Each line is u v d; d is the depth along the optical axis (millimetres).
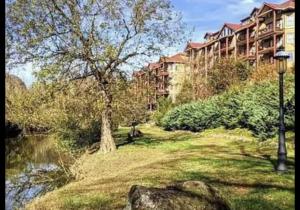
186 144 22453
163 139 26906
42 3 18250
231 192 9289
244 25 58000
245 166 12992
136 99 24609
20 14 18078
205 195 6684
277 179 10664
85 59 19516
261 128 20797
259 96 24922
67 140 24938
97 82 20578
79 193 10727
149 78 24828
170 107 47312
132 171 13906
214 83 47375
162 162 15383
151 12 20391
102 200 9609
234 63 47219
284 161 11578
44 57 18719
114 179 12539
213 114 31609
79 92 20578
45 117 20250
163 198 6312
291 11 47375
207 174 11883
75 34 18875
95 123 24812
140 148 21766
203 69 61844
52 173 18844
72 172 17969
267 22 52188
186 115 34812
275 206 8008
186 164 14164
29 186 16484
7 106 19547
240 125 27188
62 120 21203
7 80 19281
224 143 21891
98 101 20422
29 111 19875
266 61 48688
